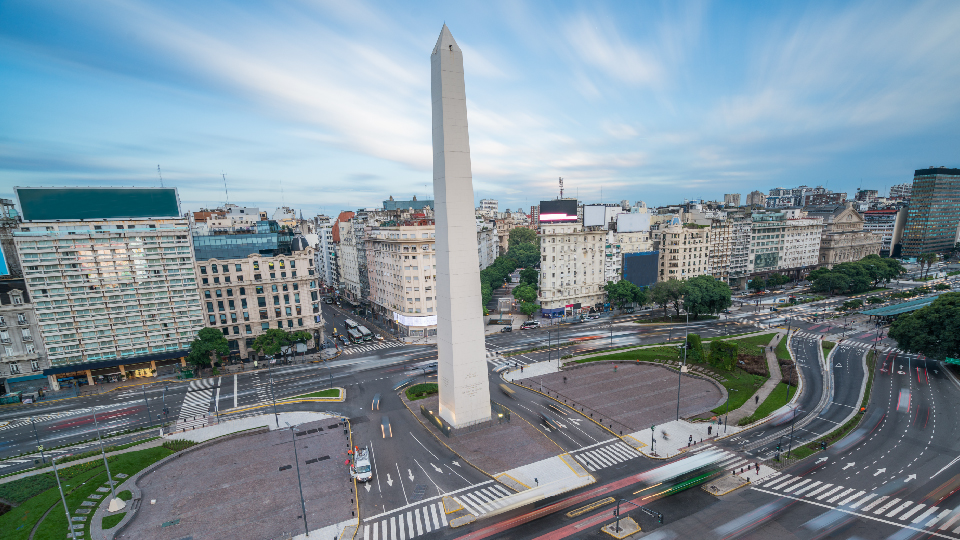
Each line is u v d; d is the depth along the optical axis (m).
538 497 46.00
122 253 84.75
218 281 95.56
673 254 146.88
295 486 49.41
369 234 131.75
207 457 56.62
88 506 45.97
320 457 55.69
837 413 64.56
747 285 168.88
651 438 57.84
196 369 90.50
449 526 41.81
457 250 57.03
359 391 78.75
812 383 76.81
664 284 123.62
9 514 44.84
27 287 79.25
